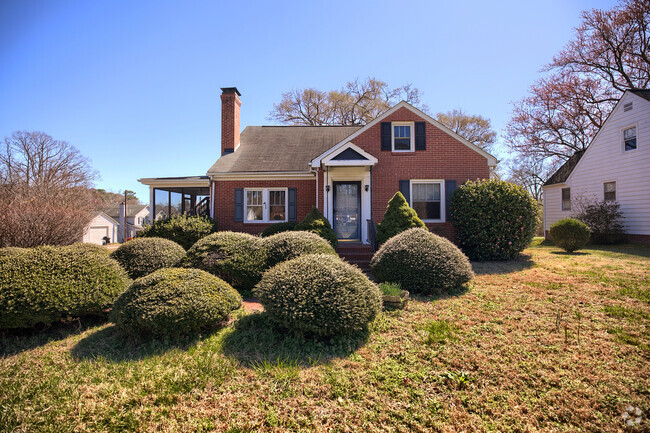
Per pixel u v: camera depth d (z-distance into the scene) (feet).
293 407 10.04
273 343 14.35
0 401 10.33
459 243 37.78
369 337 14.88
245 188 43.37
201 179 43.73
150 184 44.57
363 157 37.22
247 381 11.36
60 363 13.10
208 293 16.10
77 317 17.42
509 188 34.76
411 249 22.71
